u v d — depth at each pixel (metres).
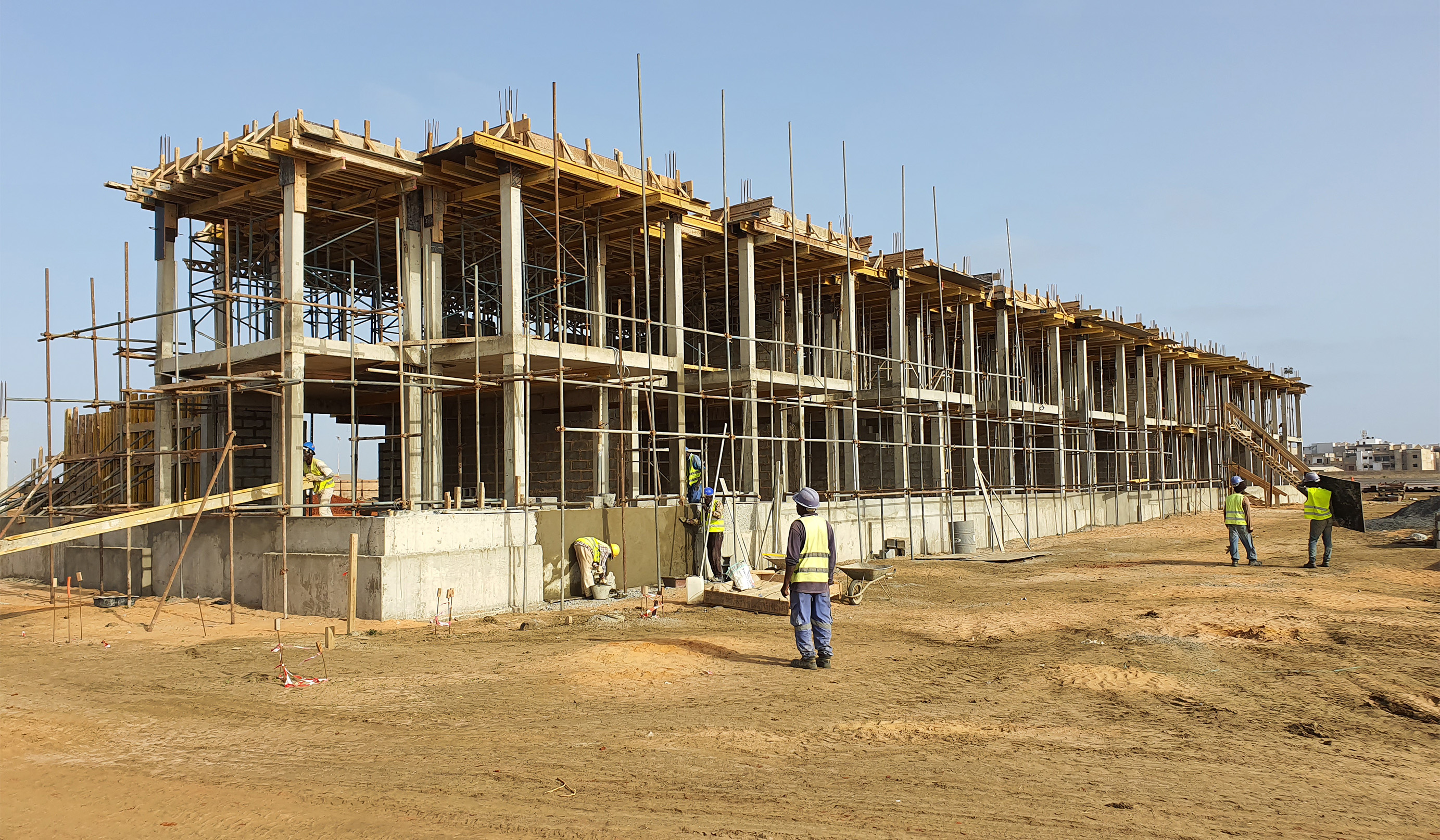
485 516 15.71
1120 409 39.31
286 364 16.45
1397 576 18.91
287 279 16.91
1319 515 20.38
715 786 6.34
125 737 7.68
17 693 9.51
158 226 19.36
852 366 26.17
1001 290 32.47
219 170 17.30
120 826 5.49
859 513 24.19
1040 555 25.19
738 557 19.78
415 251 18.56
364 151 17.30
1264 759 7.18
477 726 8.09
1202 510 44.06
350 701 9.06
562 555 16.83
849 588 16.28
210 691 9.55
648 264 19.20
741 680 9.99
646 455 26.58
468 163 17.47
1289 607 14.55
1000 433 32.97
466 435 25.66
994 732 7.97
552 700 9.06
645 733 7.79
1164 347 41.44
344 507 15.92
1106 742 7.66
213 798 5.99
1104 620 13.78
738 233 23.78
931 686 9.79
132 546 18.14
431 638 12.80
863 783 6.45
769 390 24.56
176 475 19.25
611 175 18.83
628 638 12.82
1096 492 36.06
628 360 20.08
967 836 5.40
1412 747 7.58
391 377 19.08
